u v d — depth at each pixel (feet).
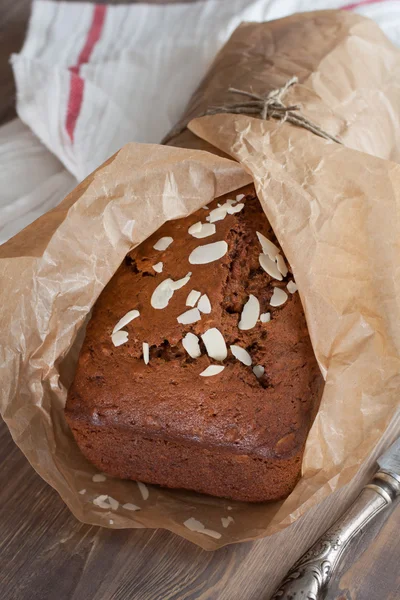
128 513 1.38
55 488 1.38
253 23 1.91
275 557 1.31
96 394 1.36
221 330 1.37
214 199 1.48
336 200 1.36
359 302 1.32
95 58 2.17
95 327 1.42
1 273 1.32
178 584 1.30
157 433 1.34
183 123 1.67
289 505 1.29
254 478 1.35
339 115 1.60
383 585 1.27
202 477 1.38
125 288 1.43
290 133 1.43
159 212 1.41
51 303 1.35
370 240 1.34
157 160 1.41
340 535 1.30
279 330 1.38
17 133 2.03
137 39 2.22
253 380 1.35
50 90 2.00
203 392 1.33
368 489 1.35
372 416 1.28
